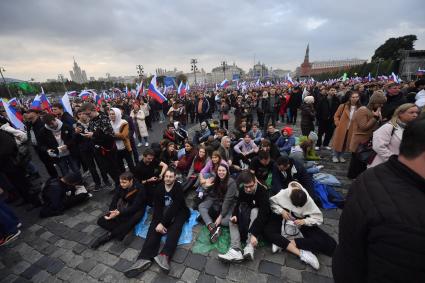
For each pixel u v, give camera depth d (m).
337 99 6.74
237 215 3.24
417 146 0.88
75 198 4.35
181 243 3.23
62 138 4.64
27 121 5.12
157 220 3.25
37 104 10.73
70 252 3.22
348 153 6.38
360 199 1.00
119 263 2.96
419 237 0.79
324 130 6.84
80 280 2.74
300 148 5.65
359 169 4.28
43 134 4.55
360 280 1.06
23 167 4.37
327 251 2.77
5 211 3.54
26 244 3.44
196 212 3.97
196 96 14.49
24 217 4.19
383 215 0.87
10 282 2.79
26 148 4.68
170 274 2.71
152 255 2.89
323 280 2.50
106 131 4.52
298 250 2.78
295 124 10.73
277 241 2.89
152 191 4.22
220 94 17.34
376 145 2.88
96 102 18.61
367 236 0.96
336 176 4.91
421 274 0.80
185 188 4.71
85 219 4.02
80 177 4.40
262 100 9.86
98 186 5.05
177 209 3.32
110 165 4.80
